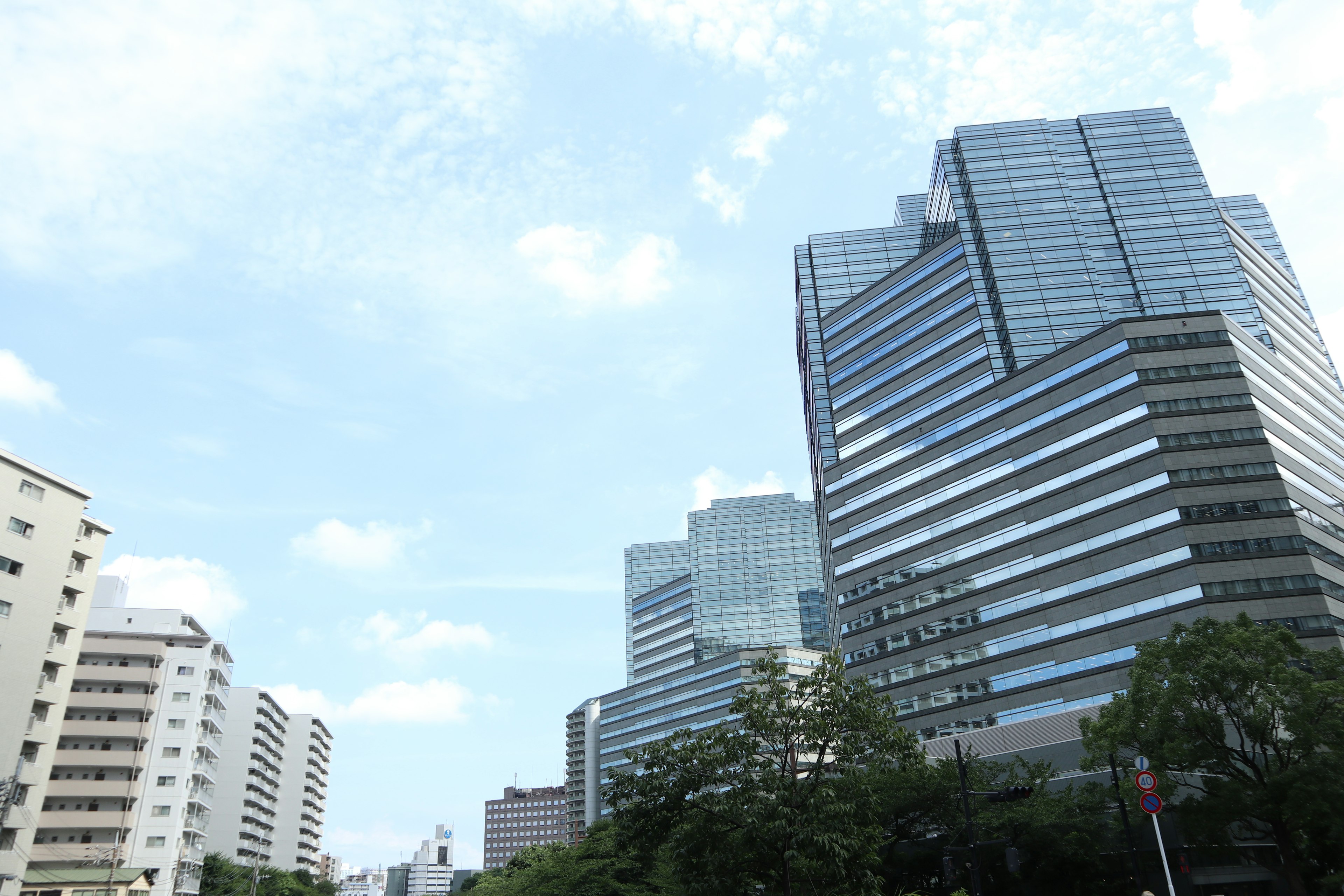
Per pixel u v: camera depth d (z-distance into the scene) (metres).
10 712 64.75
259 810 157.50
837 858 29.34
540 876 64.88
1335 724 36.84
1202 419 77.62
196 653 107.19
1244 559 71.19
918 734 85.88
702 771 33.31
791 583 183.50
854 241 137.12
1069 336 98.06
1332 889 39.50
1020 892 51.03
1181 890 49.62
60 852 84.75
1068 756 64.62
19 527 67.81
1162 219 109.12
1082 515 81.00
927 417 101.25
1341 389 118.88
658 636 190.50
